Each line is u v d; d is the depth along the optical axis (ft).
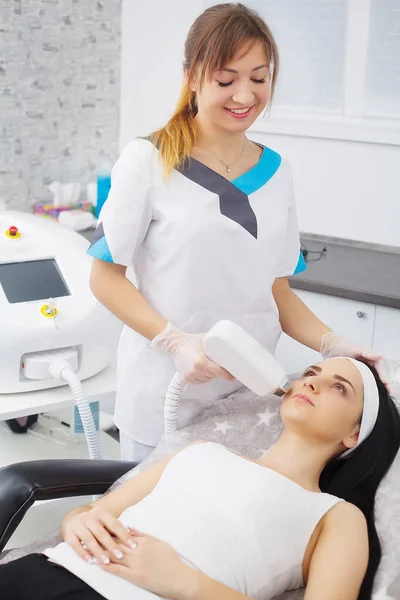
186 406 5.77
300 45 8.99
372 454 5.14
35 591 4.46
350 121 8.85
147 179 5.36
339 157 9.02
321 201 9.27
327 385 5.12
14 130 9.84
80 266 7.18
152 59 10.13
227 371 5.04
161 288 5.53
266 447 5.53
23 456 7.40
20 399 6.59
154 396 5.75
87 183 10.72
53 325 6.66
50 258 7.18
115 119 10.73
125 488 5.14
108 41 10.35
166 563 4.47
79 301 6.93
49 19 9.76
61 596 4.43
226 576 4.60
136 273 5.76
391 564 4.66
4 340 6.48
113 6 10.26
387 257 8.78
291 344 8.27
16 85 9.70
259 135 9.57
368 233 9.02
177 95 10.00
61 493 5.19
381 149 8.71
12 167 9.95
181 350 5.16
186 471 5.04
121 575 4.48
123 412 5.93
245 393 5.77
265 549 4.72
